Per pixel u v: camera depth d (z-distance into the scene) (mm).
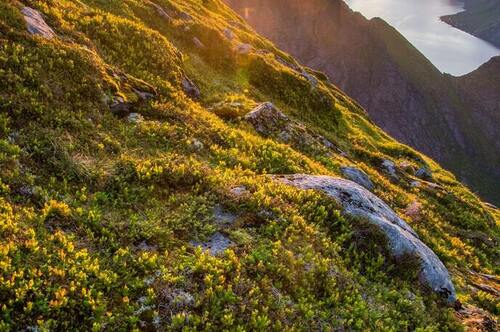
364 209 16797
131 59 25453
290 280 12219
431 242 23797
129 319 9820
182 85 27281
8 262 9883
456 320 14336
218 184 15594
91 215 12531
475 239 29484
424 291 15125
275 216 14609
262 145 22594
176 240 12656
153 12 39125
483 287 20047
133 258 11562
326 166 27422
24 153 13984
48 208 12039
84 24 25297
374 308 13094
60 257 10680
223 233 13383
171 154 17250
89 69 19500
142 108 20266
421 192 35875
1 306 9109
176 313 10289
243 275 11758
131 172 15148
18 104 15594
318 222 15391
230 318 10281
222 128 22125
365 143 45250
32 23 20312
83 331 9391
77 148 15375
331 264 13664
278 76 42688
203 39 40312
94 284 10328
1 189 12219
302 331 11094
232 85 36562
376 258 15156
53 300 9656
